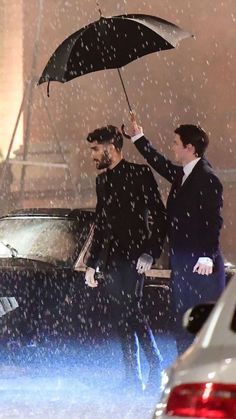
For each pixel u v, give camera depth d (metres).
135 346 22.97
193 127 22.28
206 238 22.05
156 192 23.23
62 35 60.50
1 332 23.16
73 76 25.33
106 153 23.34
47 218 26.02
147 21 24.73
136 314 23.06
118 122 59.06
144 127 58.47
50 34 60.88
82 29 24.94
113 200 23.20
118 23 24.78
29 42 61.59
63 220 25.78
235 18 56.41
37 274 23.42
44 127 60.31
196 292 22.03
